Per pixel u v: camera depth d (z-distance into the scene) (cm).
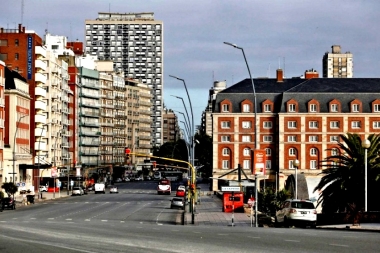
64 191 17700
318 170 16875
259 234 4147
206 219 7494
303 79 17825
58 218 7531
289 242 3466
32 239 3788
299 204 5619
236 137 17188
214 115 17250
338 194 6334
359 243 3391
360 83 17338
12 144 14400
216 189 17162
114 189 17450
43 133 17175
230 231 4556
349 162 6412
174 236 3972
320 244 3338
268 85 17638
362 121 16838
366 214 5538
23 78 15962
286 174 16888
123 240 3659
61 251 3048
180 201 10325
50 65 18638
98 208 10200
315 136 16938
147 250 3059
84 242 3544
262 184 17075
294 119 16950
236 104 17262
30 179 15950
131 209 9944
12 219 7269
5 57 16538
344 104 16925
